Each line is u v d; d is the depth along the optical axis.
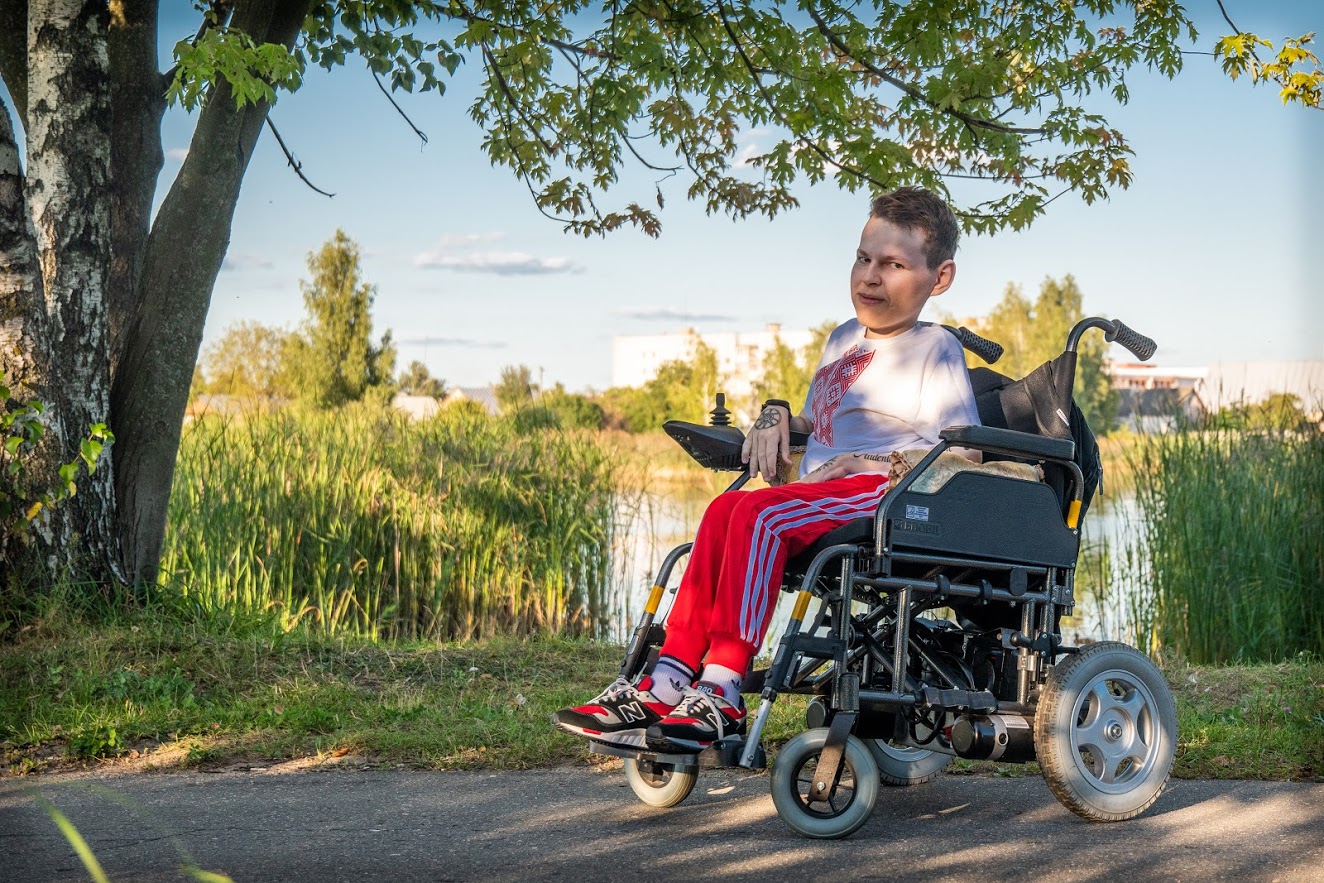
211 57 5.42
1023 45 8.06
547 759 4.08
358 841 3.08
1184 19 7.71
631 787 3.59
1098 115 8.00
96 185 6.00
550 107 8.89
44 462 5.74
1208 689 5.30
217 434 8.28
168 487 6.28
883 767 3.77
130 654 5.29
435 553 8.16
